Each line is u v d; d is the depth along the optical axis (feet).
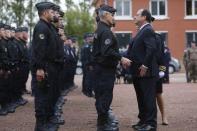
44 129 30.25
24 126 36.94
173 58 141.90
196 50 93.20
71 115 43.34
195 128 36.04
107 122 32.32
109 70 31.83
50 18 30.37
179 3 152.46
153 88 33.60
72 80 70.69
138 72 33.53
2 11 109.60
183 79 108.58
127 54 34.22
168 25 152.56
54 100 30.78
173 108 48.14
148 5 152.25
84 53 61.93
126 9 152.15
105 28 31.83
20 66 48.85
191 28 152.56
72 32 172.86
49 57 29.91
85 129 35.73
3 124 37.96
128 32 151.74
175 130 35.19
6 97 44.47
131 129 35.47
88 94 60.08
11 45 45.06
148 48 33.09
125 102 53.98
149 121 33.68
